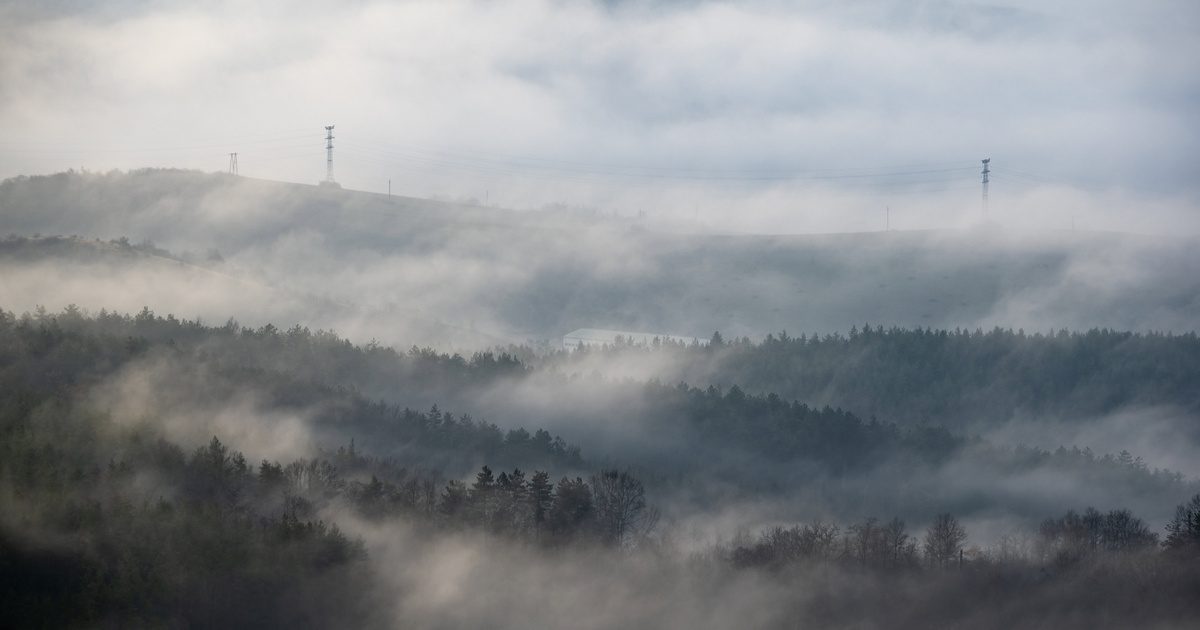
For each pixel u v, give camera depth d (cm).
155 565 12156
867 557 14025
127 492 13938
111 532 12700
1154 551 14275
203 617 11756
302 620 11919
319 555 12562
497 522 13825
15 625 11219
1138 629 12081
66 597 11631
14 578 11944
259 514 13925
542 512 14275
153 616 11588
